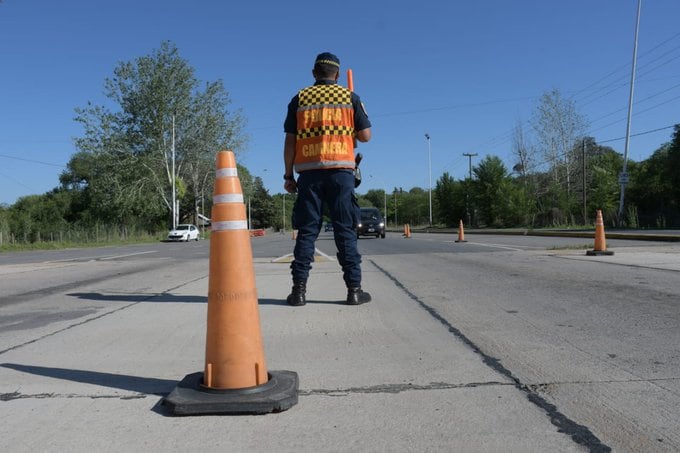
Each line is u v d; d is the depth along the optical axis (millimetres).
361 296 5590
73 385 3256
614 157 56188
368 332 4410
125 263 12102
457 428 2568
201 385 2949
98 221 50094
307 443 2441
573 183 49156
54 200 66938
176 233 45531
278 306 5520
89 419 2744
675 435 2465
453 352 3803
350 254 5484
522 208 51031
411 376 3309
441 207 71750
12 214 52781
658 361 3525
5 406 2934
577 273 7688
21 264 13133
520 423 2611
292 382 3057
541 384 3133
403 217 102938
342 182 5309
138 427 2639
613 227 31797
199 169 54969
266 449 2393
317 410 2807
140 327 4797
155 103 48312
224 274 2930
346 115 5238
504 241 18984
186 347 4086
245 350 2918
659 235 17766
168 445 2445
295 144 5379
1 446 2465
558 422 2615
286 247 19328
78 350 4070
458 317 4914
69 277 9180
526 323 4637
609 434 2480
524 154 52125
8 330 4859
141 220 55219
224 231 2967
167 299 6250
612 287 6371
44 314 5605
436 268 8750
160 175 50219
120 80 48250
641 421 2613
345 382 3219
